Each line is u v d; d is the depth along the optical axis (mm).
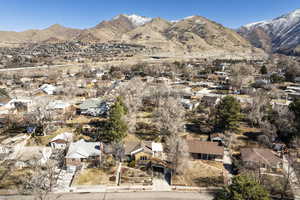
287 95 90500
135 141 52938
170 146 47000
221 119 59281
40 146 51906
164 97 82188
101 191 38000
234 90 104312
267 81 113562
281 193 36781
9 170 42250
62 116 67375
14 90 103250
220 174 43531
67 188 38375
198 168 45594
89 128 60562
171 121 59344
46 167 41594
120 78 136250
